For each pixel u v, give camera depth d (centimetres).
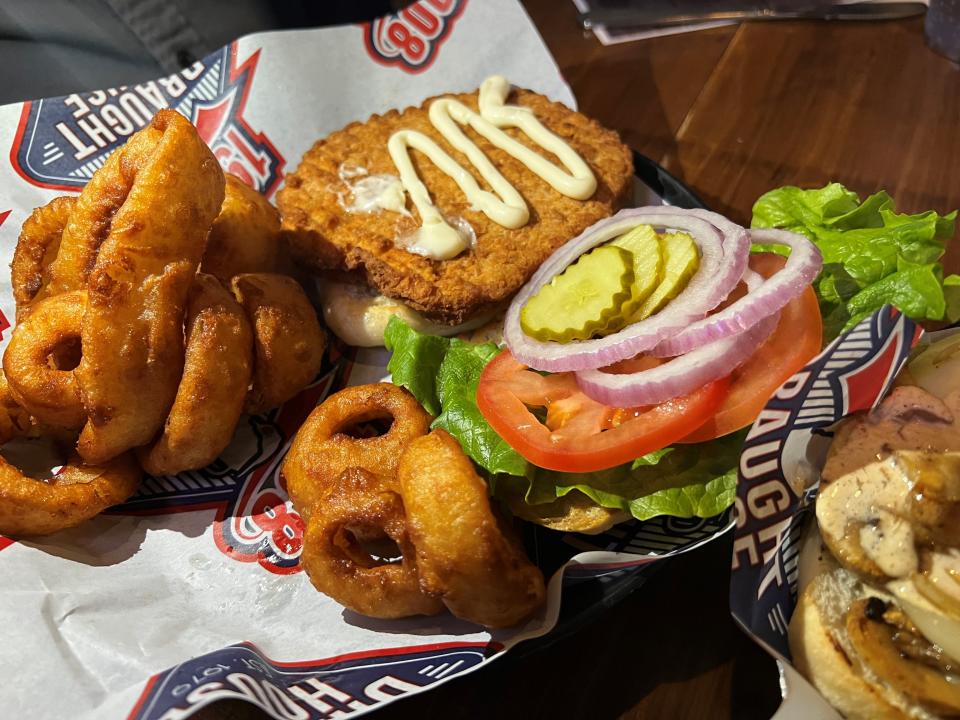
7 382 24
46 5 42
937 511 17
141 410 24
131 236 23
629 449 21
